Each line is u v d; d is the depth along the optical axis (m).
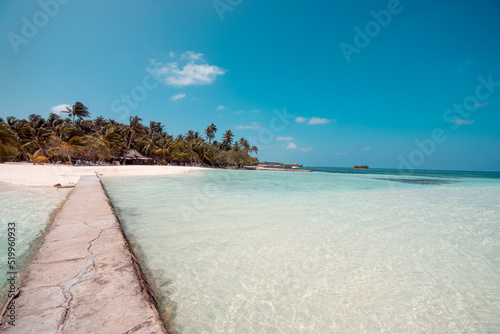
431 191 17.58
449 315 3.02
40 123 43.00
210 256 4.54
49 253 3.54
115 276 2.88
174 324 2.66
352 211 9.07
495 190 18.95
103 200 7.84
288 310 3.01
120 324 2.05
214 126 79.88
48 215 6.77
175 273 3.84
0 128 29.05
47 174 18.84
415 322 2.86
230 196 12.22
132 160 55.41
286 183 21.72
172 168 41.75
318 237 5.84
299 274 3.96
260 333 2.58
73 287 2.60
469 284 3.78
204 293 3.32
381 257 4.75
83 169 27.00
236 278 3.76
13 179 14.23
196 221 6.95
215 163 68.06
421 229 6.82
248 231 6.14
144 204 9.33
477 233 6.53
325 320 2.84
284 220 7.38
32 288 2.54
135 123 50.09
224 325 2.69
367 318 2.91
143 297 2.50
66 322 2.02
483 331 2.74
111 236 4.34
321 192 15.18
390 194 15.03
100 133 45.34
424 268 4.32
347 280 3.81
